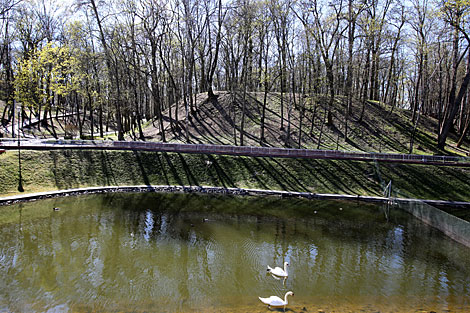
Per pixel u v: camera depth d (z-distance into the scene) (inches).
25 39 1334.9
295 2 1192.8
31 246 510.9
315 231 636.7
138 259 476.1
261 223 670.5
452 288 425.7
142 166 1000.2
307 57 1199.6
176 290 391.9
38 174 863.1
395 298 393.4
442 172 981.2
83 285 397.4
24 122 1604.3
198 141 1275.8
